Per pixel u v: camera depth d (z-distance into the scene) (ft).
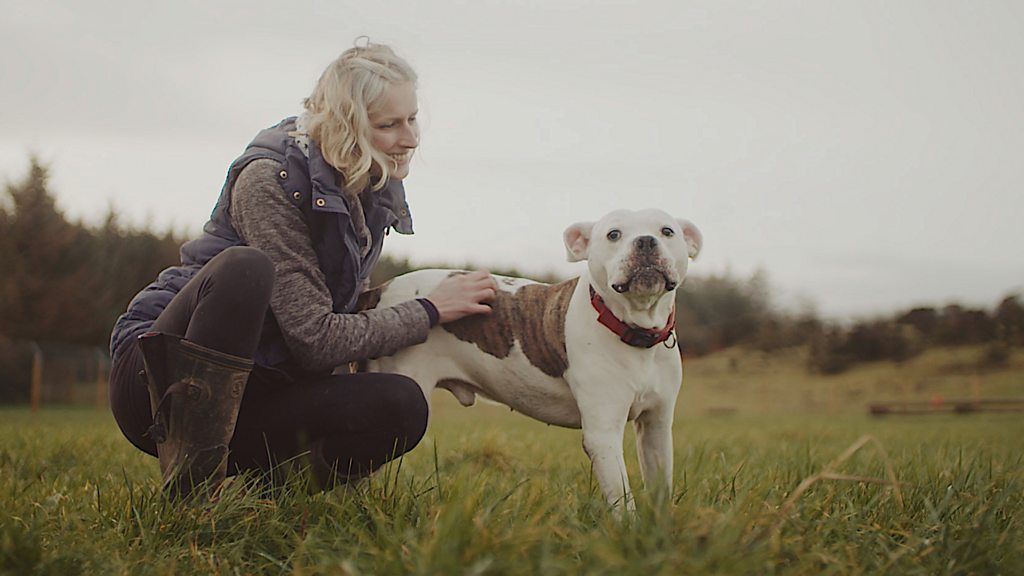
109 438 20.83
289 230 9.61
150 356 8.70
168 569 7.48
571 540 7.36
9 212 88.69
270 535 8.35
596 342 10.62
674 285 10.31
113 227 96.89
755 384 101.86
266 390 9.72
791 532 7.75
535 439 23.26
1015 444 22.45
